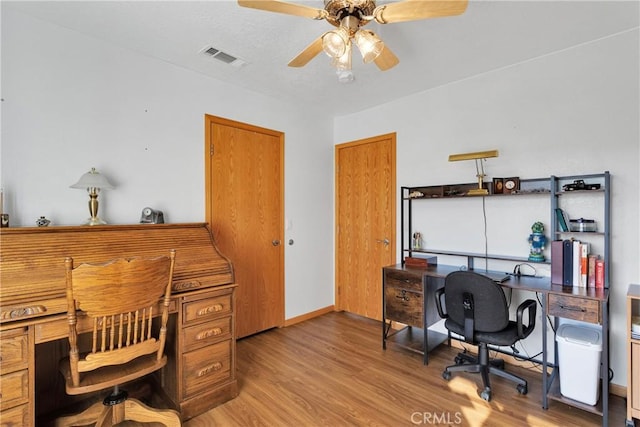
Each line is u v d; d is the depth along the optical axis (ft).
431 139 10.24
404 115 10.95
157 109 8.13
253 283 10.44
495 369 7.45
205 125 9.11
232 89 9.75
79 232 5.99
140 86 7.82
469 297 7.09
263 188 10.68
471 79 9.31
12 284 4.83
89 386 4.97
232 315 7.05
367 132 12.09
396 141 11.21
